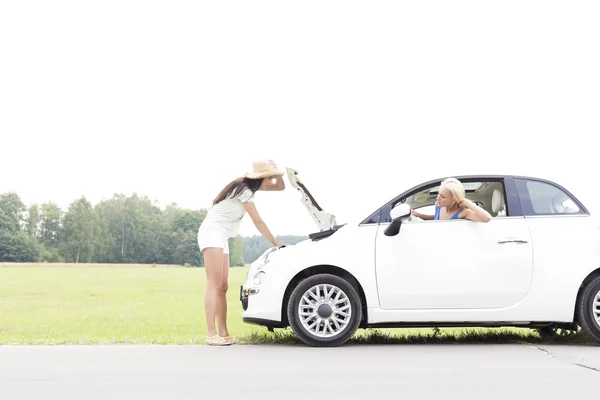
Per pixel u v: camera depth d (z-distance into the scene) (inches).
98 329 468.8
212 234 276.2
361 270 261.4
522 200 266.8
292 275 262.4
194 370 200.1
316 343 259.3
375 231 265.6
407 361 218.7
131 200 5128.0
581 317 258.5
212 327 275.1
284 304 266.4
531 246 260.7
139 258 5064.0
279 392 164.2
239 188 271.0
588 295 258.2
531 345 266.2
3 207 4867.1
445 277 259.8
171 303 1040.2
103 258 5044.3
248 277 279.9
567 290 258.7
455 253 260.8
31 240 4901.6
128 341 291.4
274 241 275.4
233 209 276.8
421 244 261.9
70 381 180.4
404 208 252.1
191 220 5113.2
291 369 201.8
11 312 778.8
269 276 265.0
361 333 316.8
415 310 260.5
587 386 170.4
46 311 808.9
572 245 260.8
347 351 246.4
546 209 266.4
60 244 4982.8
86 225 5017.2
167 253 5088.6
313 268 267.6
